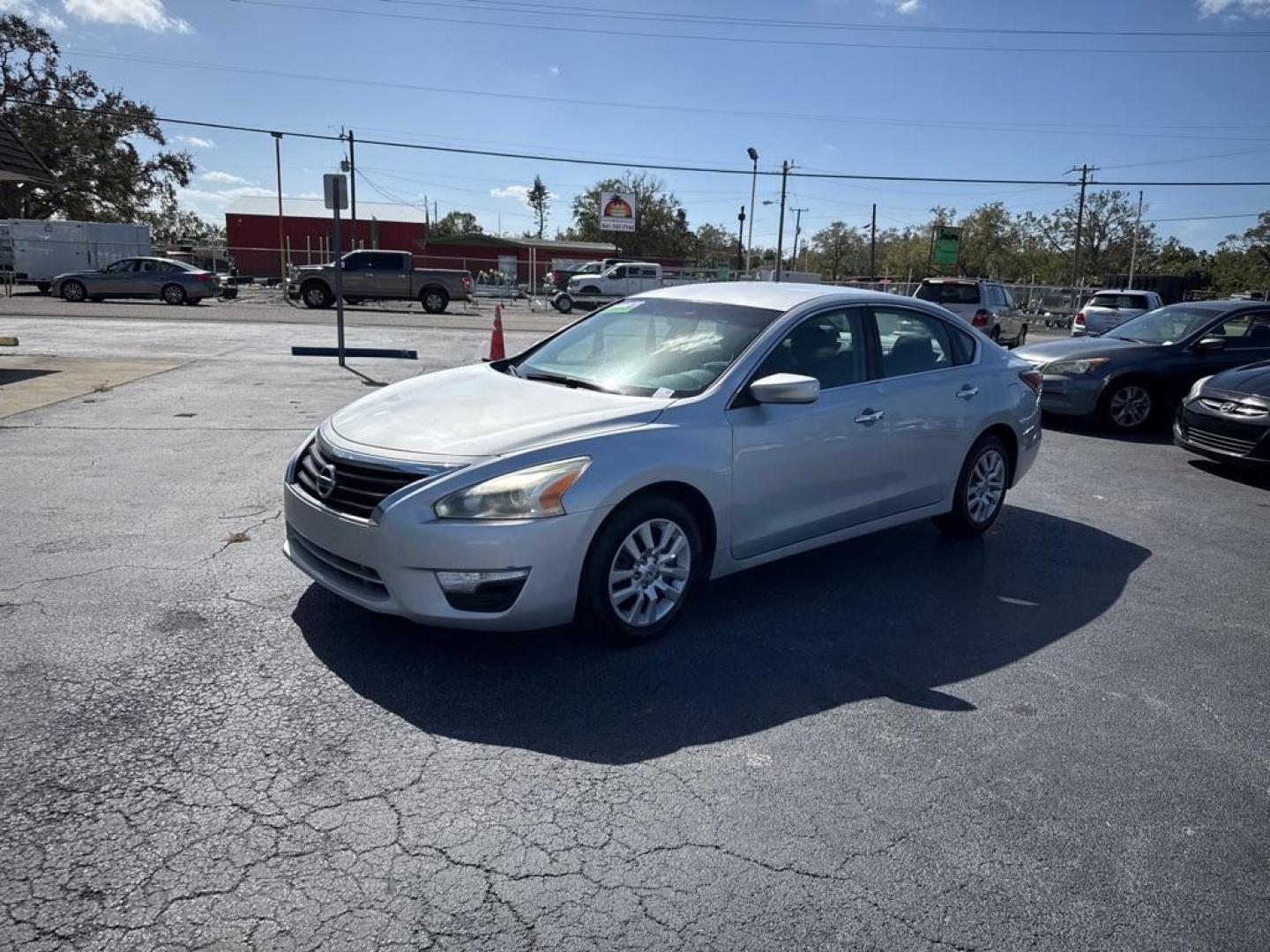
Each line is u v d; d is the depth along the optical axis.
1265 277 61.75
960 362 5.70
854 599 4.79
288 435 8.03
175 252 43.06
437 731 3.27
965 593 4.96
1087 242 76.50
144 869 2.48
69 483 6.23
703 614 4.48
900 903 2.52
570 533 3.64
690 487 4.06
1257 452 7.78
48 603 4.20
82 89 48.78
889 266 90.50
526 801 2.88
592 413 3.99
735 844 2.73
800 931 2.38
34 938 2.21
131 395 9.90
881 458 5.01
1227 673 4.11
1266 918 2.54
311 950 2.23
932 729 3.47
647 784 3.02
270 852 2.58
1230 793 3.14
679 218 81.69
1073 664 4.14
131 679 3.53
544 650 3.96
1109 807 3.02
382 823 2.74
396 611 3.61
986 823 2.89
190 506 5.79
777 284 5.48
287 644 3.88
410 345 17.25
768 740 3.33
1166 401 10.30
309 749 3.11
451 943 2.28
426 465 3.62
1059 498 7.27
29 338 15.66
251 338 17.23
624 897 2.47
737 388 4.36
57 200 51.09
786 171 44.97
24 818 2.67
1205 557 5.84
